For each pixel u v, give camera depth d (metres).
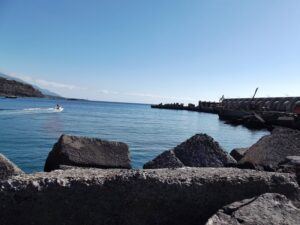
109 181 2.50
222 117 38.53
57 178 2.48
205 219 2.60
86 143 4.99
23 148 11.52
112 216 2.50
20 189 2.39
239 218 2.21
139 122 31.09
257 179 2.73
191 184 2.59
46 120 25.47
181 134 20.98
